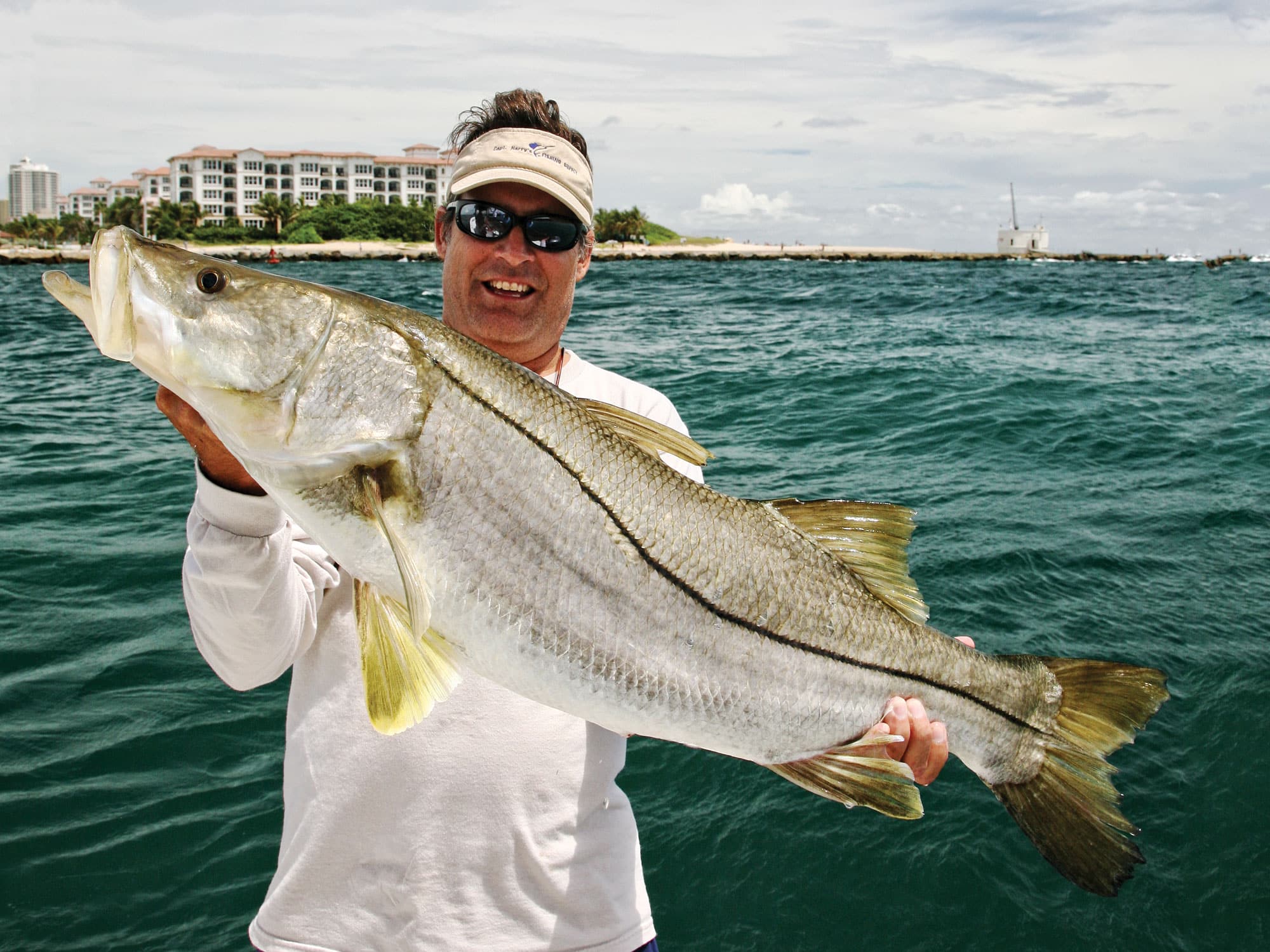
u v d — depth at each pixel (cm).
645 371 1457
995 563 664
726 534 222
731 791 449
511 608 199
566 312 263
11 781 431
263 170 12356
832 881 395
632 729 214
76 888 372
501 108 256
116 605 610
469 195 251
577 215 252
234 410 184
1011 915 378
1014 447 989
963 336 1972
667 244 13850
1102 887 255
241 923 358
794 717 228
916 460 941
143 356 182
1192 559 678
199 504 188
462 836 217
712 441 1016
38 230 11000
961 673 251
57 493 844
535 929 218
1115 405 1187
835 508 238
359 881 218
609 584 207
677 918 378
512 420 199
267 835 404
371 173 12788
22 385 1448
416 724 210
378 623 195
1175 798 434
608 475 209
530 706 224
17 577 649
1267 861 397
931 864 402
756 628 223
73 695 504
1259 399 1226
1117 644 554
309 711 227
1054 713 265
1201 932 367
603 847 228
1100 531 731
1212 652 545
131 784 434
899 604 246
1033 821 262
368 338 189
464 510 194
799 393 1273
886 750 237
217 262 186
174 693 507
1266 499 809
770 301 3088
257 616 195
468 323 256
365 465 188
